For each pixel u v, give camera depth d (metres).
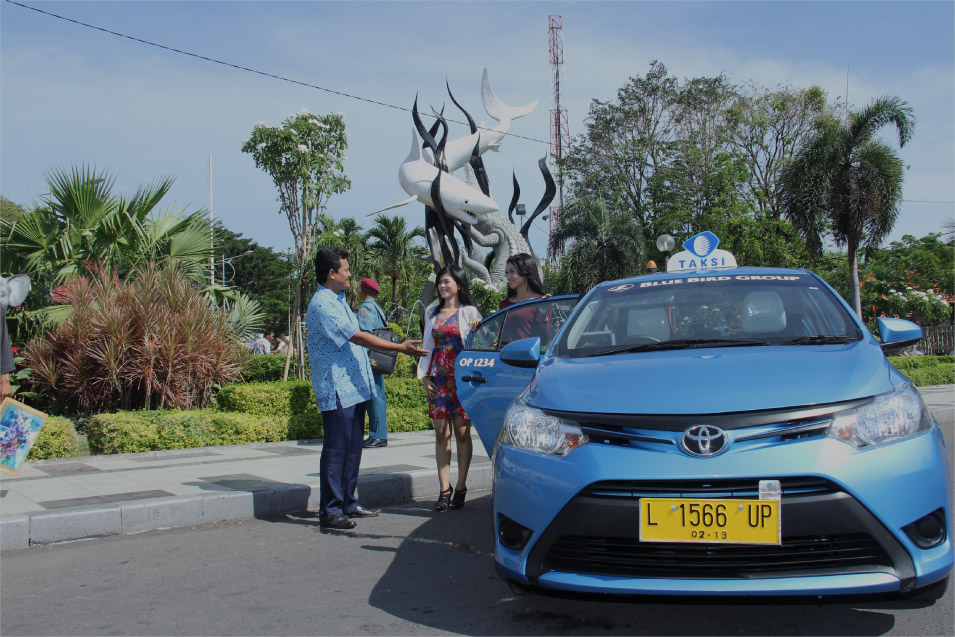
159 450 8.43
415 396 10.91
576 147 39.38
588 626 3.31
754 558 2.76
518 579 3.03
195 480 6.25
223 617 3.48
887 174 22.92
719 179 33.78
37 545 4.78
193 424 8.73
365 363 5.36
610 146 38.19
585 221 29.03
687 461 2.78
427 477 6.49
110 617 3.49
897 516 2.72
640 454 2.85
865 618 3.29
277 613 3.53
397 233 36.56
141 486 5.95
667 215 35.34
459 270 5.85
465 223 17.23
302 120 13.41
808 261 32.91
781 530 2.70
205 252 13.44
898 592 2.73
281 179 13.48
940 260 44.34
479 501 6.14
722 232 32.12
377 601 3.69
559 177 39.97
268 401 9.79
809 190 23.58
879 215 23.28
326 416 5.21
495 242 20.23
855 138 23.33
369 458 7.55
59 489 5.84
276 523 5.44
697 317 4.07
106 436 8.28
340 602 3.68
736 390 2.98
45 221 12.27
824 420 2.83
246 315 14.01
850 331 3.80
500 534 3.18
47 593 3.86
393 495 6.25
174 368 10.50
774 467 2.72
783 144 36.41
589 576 2.88
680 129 37.56
